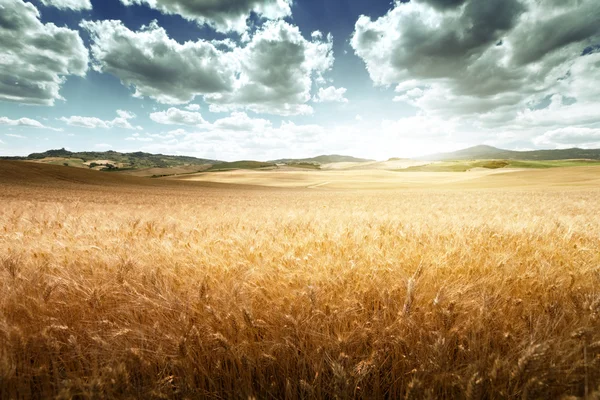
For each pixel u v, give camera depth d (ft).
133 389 5.30
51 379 5.70
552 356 5.48
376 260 9.39
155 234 15.61
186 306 6.70
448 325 6.26
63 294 7.25
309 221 21.35
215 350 6.11
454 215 28.09
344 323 6.60
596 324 5.99
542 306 7.00
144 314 6.90
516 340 6.00
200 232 15.80
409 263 9.32
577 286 7.60
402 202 66.28
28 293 7.07
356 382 5.51
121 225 18.63
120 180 205.46
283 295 7.36
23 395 5.35
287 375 6.06
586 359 5.17
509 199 70.59
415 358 5.96
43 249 10.82
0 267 8.41
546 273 8.18
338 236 13.64
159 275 8.18
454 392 5.50
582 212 34.09
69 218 21.63
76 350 5.71
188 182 231.50
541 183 183.93
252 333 6.25
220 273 8.49
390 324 6.47
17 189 123.54
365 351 6.32
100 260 9.54
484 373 5.41
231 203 72.69
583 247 11.26
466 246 11.34
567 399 4.69
